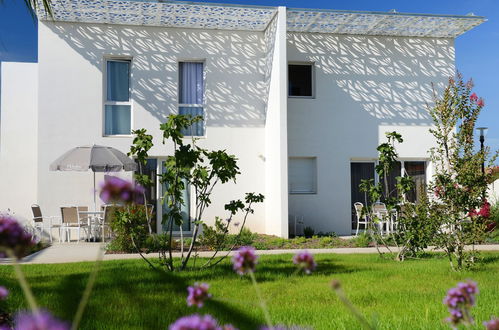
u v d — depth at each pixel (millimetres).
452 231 8148
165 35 14555
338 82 15562
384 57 15844
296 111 15273
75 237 13984
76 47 14047
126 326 4312
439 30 15773
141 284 6449
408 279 6988
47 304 5168
